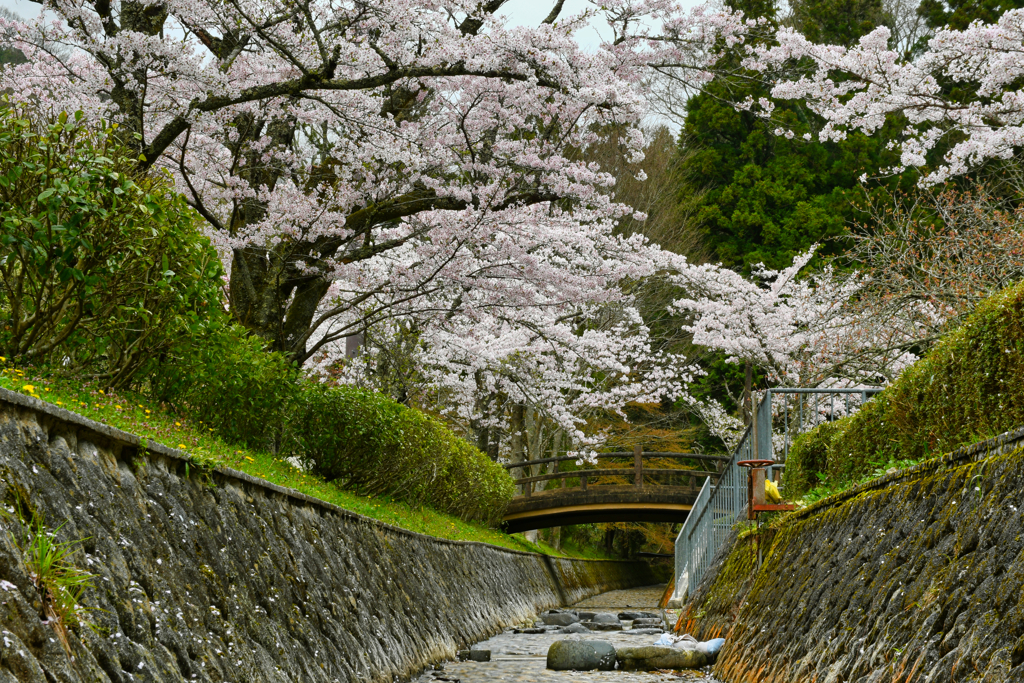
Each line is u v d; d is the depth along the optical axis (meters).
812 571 6.86
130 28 11.37
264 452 9.69
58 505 3.52
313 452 11.07
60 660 2.95
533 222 13.46
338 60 10.76
